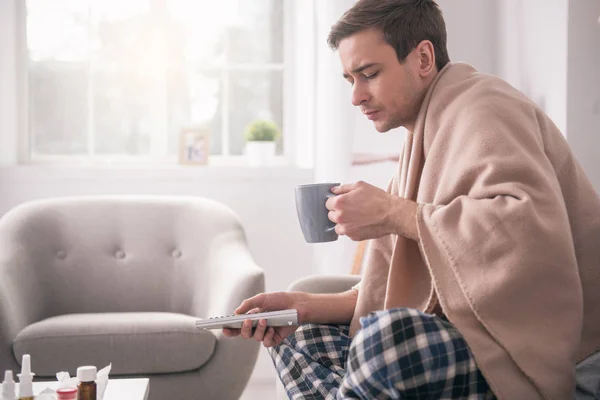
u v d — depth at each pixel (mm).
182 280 2732
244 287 2311
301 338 1576
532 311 1227
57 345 2150
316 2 3244
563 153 1475
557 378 1196
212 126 3604
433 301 1350
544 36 2580
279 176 3330
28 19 3479
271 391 3119
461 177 1350
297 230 3348
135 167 3338
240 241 2678
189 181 3301
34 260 2609
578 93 2406
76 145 3529
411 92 1549
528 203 1239
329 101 3166
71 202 2791
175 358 2188
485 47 3137
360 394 1163
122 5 3539
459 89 1480
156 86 3564
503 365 1192
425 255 1301
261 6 3613
